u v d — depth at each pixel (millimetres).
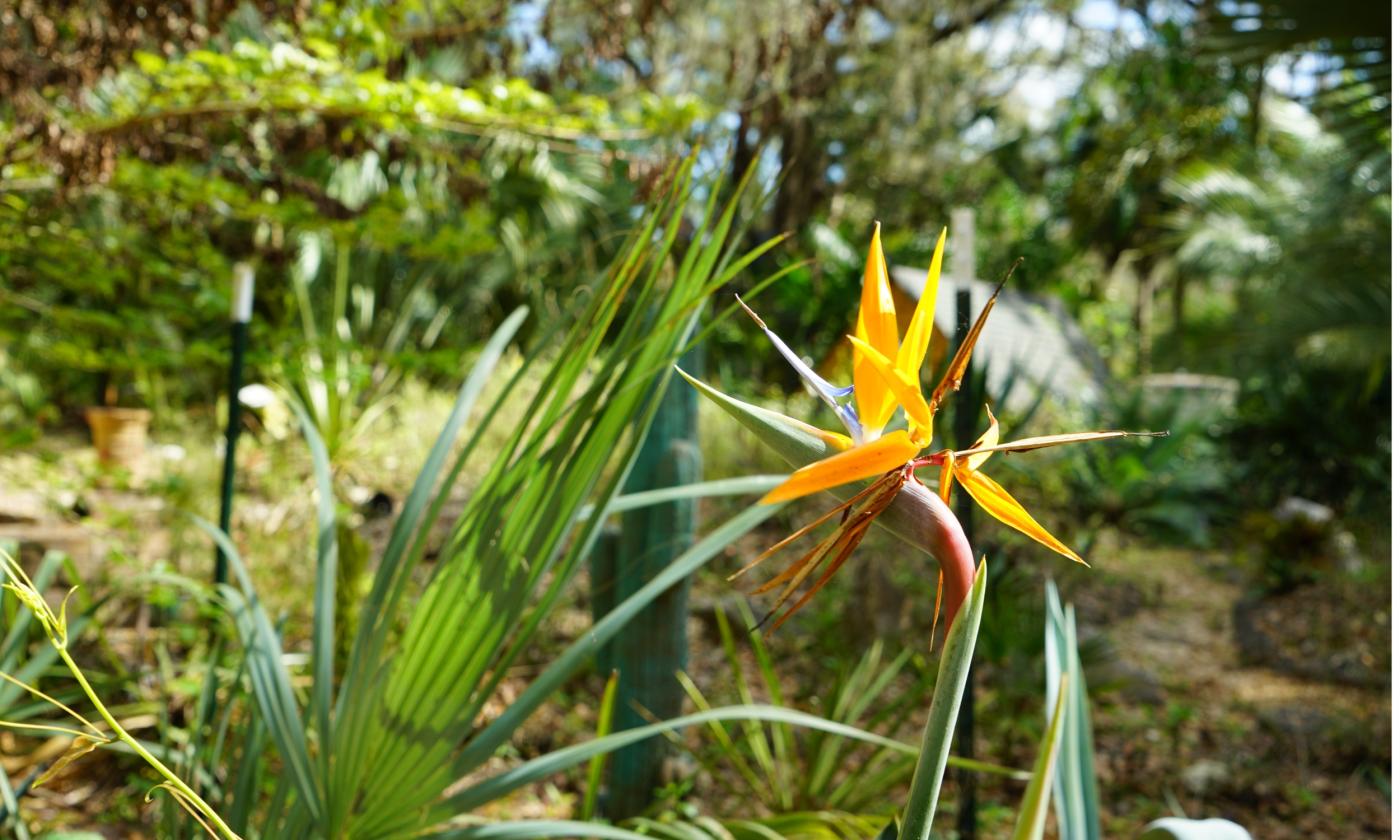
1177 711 4414
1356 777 3898
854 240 13102
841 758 2955
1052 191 16516
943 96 9992
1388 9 3529
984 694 4293
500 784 1443
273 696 1519
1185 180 10359
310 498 5516
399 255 10023
